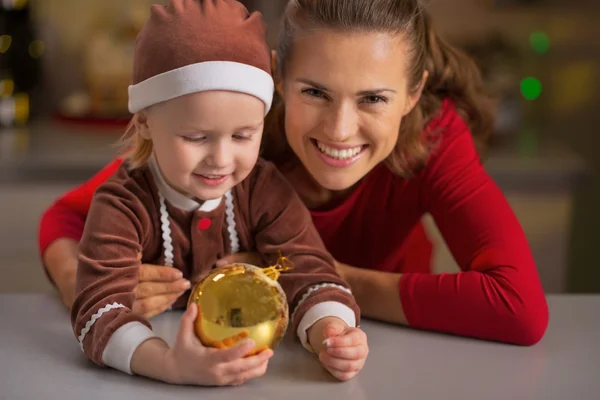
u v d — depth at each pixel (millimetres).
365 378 835
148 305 945
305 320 893
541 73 2428
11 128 2229
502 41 2391
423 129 1137
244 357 790
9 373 830
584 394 809
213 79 814
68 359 868
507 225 1063
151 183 936
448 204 1105
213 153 842
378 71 934
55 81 2441
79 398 779
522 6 2420
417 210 1191
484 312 950
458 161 1133
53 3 2395
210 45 825
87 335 849
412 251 1432
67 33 2422
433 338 960
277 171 1008
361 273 1040
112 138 2129
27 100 2283
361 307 1014
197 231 951
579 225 2260
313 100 959
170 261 964
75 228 1162
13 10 2207
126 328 831
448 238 1111
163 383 812
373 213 1197
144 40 859
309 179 1149
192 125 825
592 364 888
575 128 2268
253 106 840
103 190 932
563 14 2334
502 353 916
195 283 982
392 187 1168
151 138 882
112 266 892
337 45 925
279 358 879
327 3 929
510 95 2260
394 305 991
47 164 1910
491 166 1976
